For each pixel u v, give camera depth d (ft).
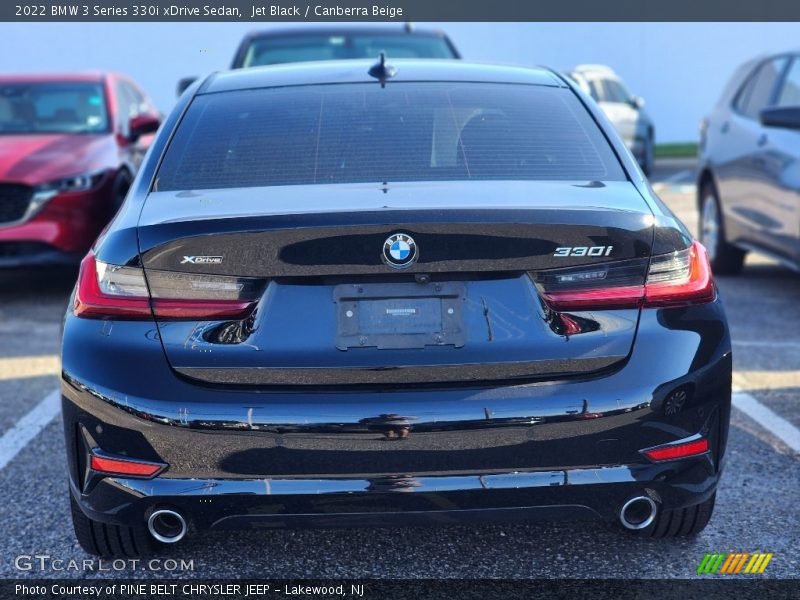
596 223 7.34
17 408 13.76
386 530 9.50
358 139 8.69
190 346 7.27
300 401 7.15
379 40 24.79
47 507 10.17
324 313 7.27
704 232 23.81
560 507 7.43
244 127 8.98
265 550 9.10
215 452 7.20
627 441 7.34
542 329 7.31
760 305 19.81
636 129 46.85
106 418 7.32
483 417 7.14
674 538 9.20
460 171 8.31
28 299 21.86
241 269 7.25
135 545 8.69
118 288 7.40
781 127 17.94
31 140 22.20
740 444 11.76
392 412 7.11
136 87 28.32
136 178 8.57
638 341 7.41
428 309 7.28
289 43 24.59
